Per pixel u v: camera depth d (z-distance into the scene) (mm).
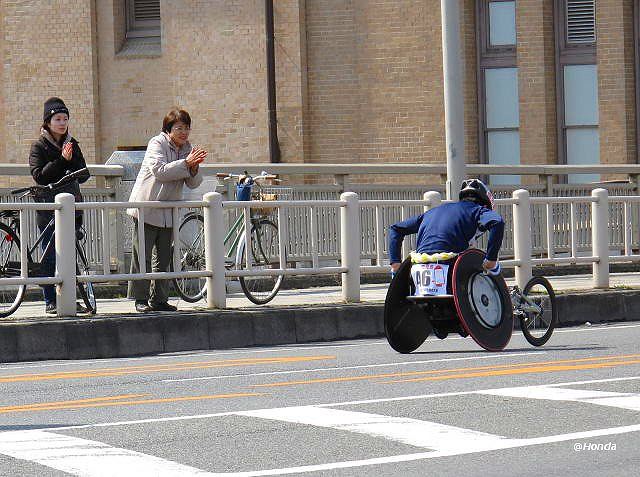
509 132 44531
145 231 23953
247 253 25250
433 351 21344
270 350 22578
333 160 45094
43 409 15555
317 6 45062
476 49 44688
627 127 43406
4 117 47469
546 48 44000
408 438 13109
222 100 45312
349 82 44938
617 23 43344
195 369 19422
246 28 45094
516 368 18422
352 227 25641
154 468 11867
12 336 21719
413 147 44469
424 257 20562
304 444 12906
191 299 25219
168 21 45844
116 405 15750
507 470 11664
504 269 32469
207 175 32188
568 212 29547
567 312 26734
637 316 27797
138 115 46844
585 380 16953
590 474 11469
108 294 29281
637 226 31641
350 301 25625
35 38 47219
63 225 22766
